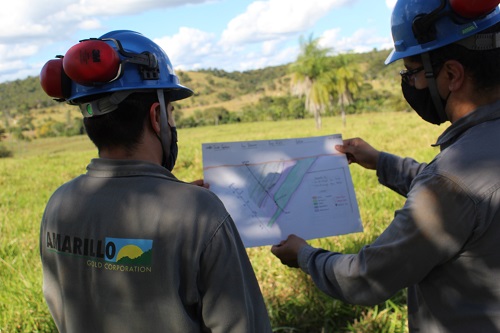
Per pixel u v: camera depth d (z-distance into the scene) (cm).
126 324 133
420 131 1709
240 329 131
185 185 136
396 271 143
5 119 11338
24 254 502
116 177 139
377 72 12319
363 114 6378
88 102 140
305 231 200
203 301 132
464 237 133
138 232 131
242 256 140
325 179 209
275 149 208
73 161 1903
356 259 154
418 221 137
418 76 154
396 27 155
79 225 139
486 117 140
